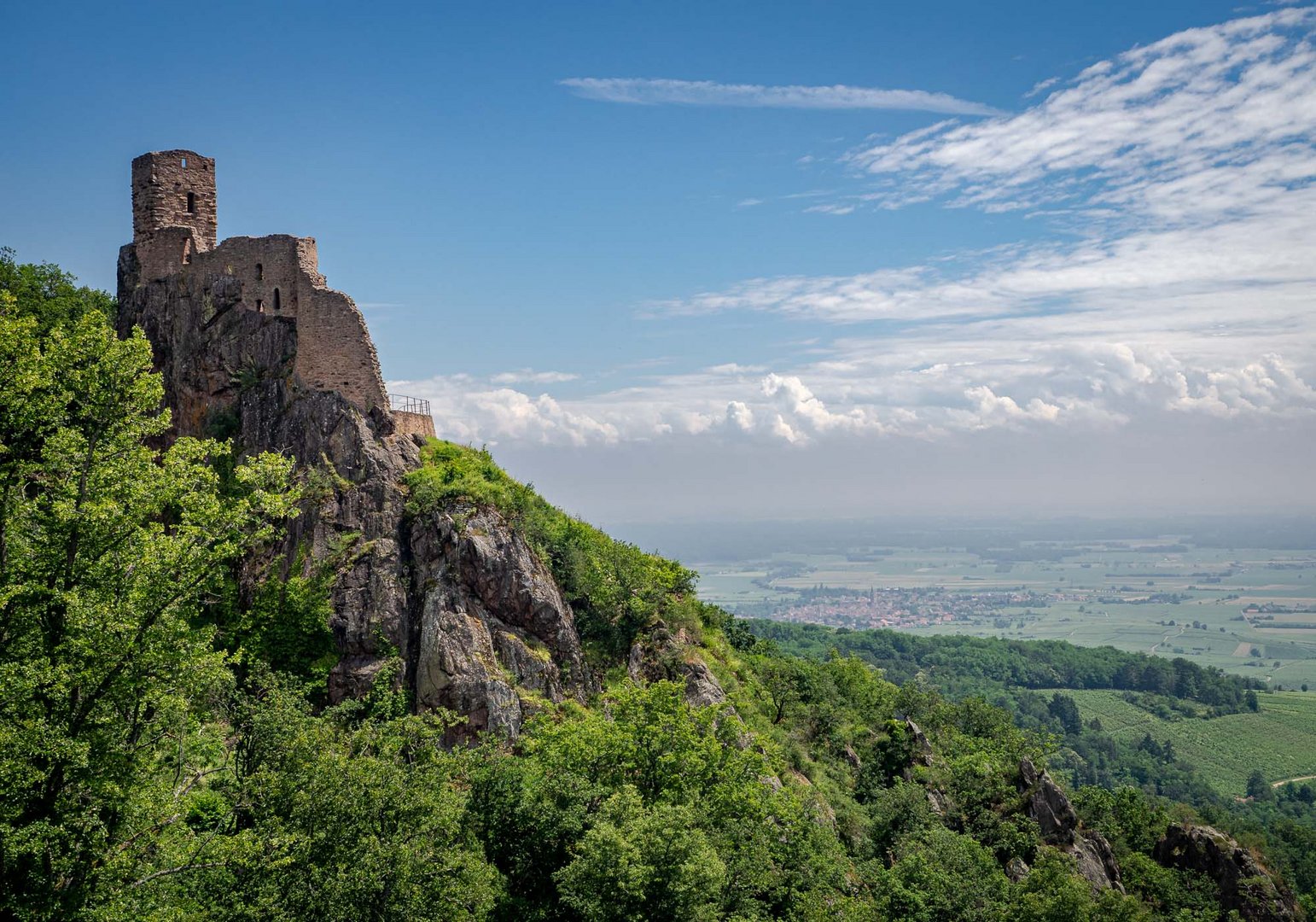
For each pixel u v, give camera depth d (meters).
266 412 67.44
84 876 33.00
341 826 36.53
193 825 41.78
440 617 60.16
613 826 43.09
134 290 72.88
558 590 68.44
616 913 41.03
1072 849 82.56
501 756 49.25
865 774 87.56
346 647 59.91
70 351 37.94
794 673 100.31
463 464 69.25
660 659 70.25
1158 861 91.44
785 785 70.69
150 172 72.75
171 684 35.91
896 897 62.41
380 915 35.62
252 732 41.03
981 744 105.50
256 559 62.22
